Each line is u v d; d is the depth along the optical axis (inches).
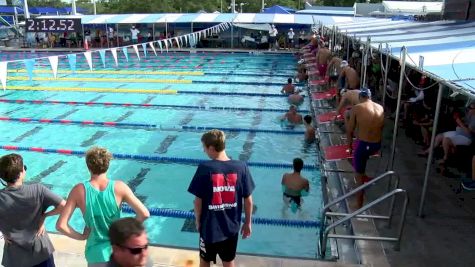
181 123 406.6
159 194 257.9
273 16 988.6
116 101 497.4
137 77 651.5
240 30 1006.4
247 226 124.6
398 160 254.7
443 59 185.3
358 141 203.0
